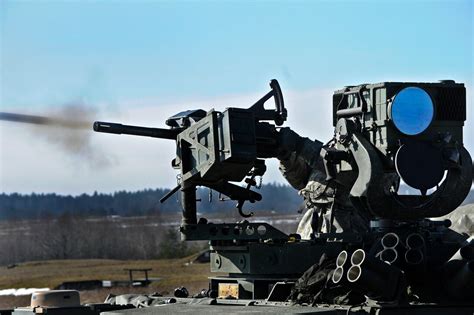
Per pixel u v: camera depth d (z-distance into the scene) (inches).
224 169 701.3
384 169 676.1
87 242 2810.0
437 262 661.3
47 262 2655.0
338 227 744.3
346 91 700.0
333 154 686.5
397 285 623.2
